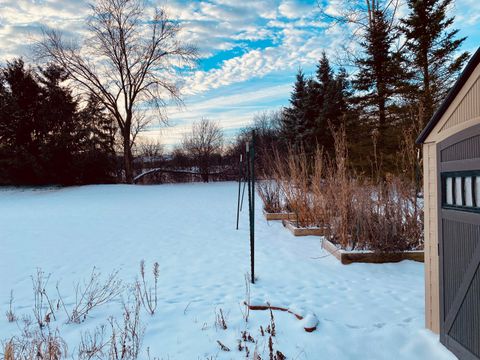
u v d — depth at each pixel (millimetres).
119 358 2301
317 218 6797
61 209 11703
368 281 3986
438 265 2416
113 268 4672
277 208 8961
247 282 3875
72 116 21031
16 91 20266
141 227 7910
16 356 2266
